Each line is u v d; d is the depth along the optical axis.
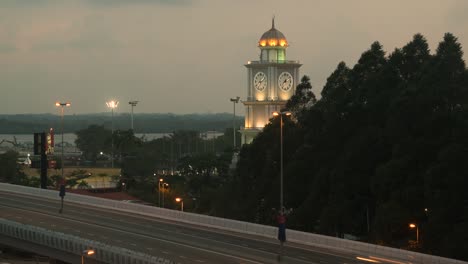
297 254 136.25
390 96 184.88
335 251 139.12
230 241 149.00
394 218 154.75
